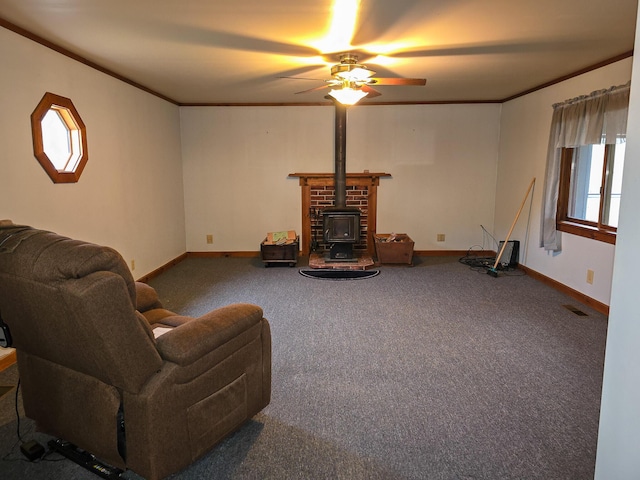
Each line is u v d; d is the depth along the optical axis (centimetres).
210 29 298
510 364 293
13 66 293
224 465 193
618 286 106
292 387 262
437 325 365
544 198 473
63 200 347
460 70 425
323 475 188
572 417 231
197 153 633
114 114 430
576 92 435
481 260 610
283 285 492
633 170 100
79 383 177
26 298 156
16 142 297
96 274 145
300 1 251
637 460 102
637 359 100
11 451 202
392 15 274
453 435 216
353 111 623
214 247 656
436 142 628
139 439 165
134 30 300
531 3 257
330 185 637
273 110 624
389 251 580
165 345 168
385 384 266
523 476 188
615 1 255
